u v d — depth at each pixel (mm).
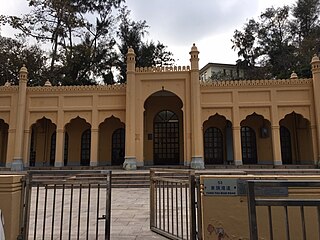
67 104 16375
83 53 24156
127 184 11039
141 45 26359
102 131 18484
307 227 3002
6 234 3504
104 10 26172
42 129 18312
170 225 5016
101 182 3977
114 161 18188
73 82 24281
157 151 17891
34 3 23281
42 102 16453
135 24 26656
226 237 3059
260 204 2271
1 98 16547
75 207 6930
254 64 29156
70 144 18250
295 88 15430
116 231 4703
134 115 15375
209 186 3178
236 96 15703
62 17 23844
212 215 3129
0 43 22672
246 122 17844
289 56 26141
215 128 18156
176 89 15703
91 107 16234
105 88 16312
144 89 15805
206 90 15883
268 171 12156
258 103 15523
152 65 26344
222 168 14805
